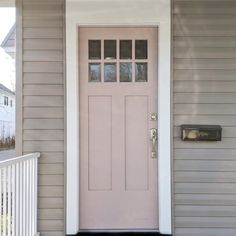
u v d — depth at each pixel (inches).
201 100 157.9
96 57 161.5
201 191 157.2
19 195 129.0
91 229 160.1
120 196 160.6
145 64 161.3
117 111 161.0
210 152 157.6
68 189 157.2
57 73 158.7
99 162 161.2
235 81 157.9
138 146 161.0
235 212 156.9
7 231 118.6
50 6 159.2
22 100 158.6
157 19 157.5
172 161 156.9
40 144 158.1
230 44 158.4
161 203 156.6
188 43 158.1
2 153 269.0
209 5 158.6
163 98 157.2
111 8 158.2
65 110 158.1
